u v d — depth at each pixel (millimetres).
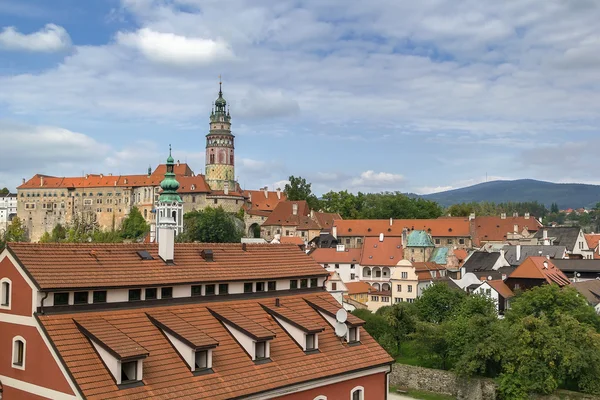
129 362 40156
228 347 46500
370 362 53438
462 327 86188
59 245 45438
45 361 39812
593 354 75875
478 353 80500
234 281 52219
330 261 178875
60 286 41219
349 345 54094
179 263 50562
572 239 189750
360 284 153375
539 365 76062
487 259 163250
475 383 80750
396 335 96125
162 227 50156
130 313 44906
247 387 44062
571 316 84188
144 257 48781
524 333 78062
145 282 45969
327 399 49906
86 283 42750
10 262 42719
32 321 40750
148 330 44219
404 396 82875
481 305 94312
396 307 97812
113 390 38375
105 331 41500
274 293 55812
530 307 94688
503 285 123812
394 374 89000
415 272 145000
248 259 56219
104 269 45312
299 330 50562
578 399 73812
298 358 49312
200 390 41781
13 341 42094
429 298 106688
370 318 100062
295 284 58281
